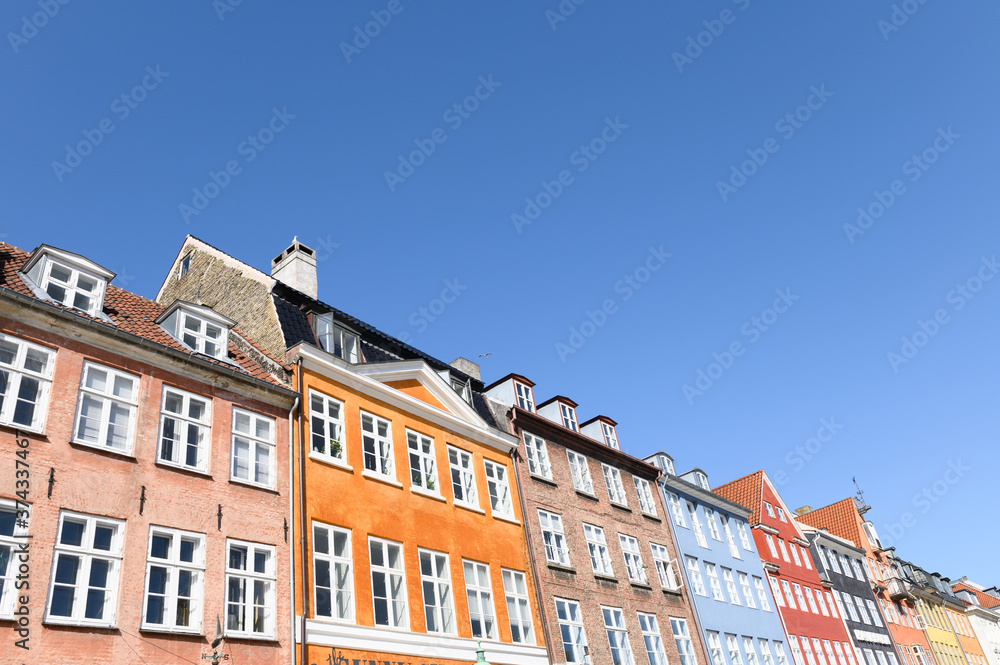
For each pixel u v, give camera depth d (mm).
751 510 42656
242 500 17594
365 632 18547
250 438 18562
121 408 16547
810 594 44281
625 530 31141
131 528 15352
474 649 21297
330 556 18922
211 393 18328
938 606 63938
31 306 15703
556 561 26578
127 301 20812
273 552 17625
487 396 29391
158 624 15008
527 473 27594
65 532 14516
